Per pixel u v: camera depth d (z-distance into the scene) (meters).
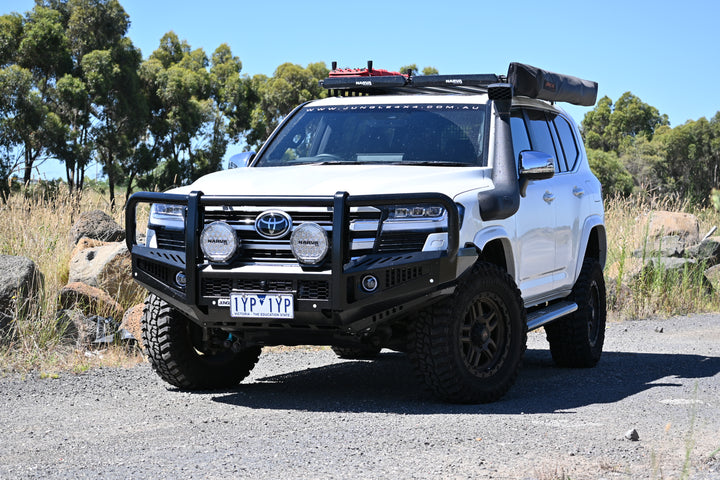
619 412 5.54
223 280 5.61
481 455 4.33
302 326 5.61
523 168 6.45
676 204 18.08
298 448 4.53
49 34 53.19
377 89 8.06
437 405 5.83
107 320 8.53
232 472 4.07
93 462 4.33
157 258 5.93
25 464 4.32
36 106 48.88
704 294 13.61
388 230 5.49
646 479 3.85
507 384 6.04
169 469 4.14
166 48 75.19
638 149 90.88
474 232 5.86
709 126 88.06
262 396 6.29
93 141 55.06
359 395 6.34
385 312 5.50
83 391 6.46
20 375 7.07
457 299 5.69
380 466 4.14
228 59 76.12
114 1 57.22
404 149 6.66
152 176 59.97
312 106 7.36
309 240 5.36
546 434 4.81
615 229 15.32
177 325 6.31
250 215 5.59
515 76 6.82
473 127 6.69
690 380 7.02
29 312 8.23
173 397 6.25
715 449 4.43
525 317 6.22
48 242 11.02
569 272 7.71
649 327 11.28
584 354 7.88
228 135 70.62
